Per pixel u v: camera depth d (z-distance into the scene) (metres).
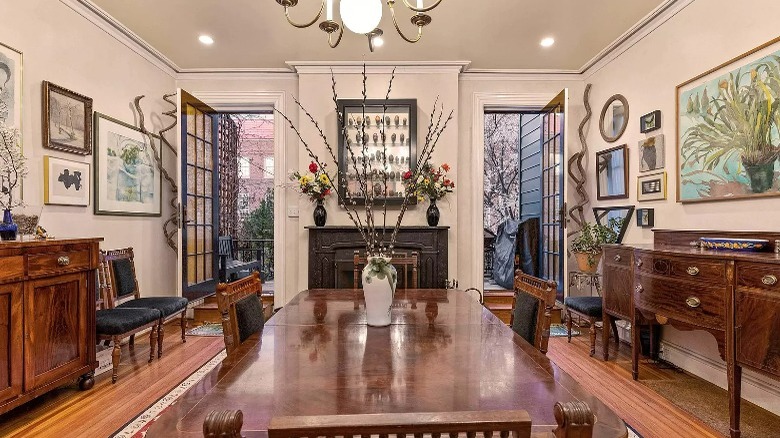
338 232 4.15
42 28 2.83
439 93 4.36
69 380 2.42
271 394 1.01
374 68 4.34
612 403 2.42
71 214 3.09
